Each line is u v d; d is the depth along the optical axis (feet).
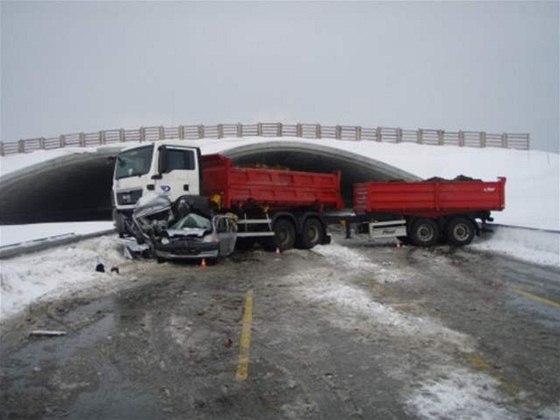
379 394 15.57
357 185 63.16
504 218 85.05
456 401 15.01
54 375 17.49
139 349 20.27
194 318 25.21
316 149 123.03
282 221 54.75
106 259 43.60
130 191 46.50
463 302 28.40
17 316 25.38
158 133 154.30
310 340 21.24
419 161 137.49
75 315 25.84
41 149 156.87
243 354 19.53
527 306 27.45
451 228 60.49
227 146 128.88
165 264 44.01
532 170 132.26
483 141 156.76
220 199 49.34
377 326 23.22
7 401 15.38
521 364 18.16
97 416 14.29
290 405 14.89
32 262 36.50
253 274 38.91
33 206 146.10
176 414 14.37
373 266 42.75
